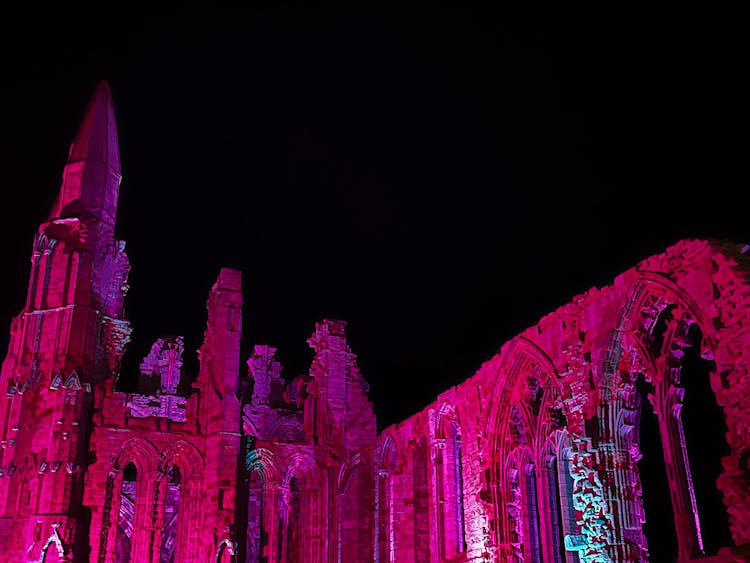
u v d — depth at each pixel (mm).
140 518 48281
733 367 24016
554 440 34938
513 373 36844
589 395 30750
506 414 37594
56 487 45375
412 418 46594
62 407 47094
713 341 24844
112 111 57438
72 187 53906
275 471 53469
